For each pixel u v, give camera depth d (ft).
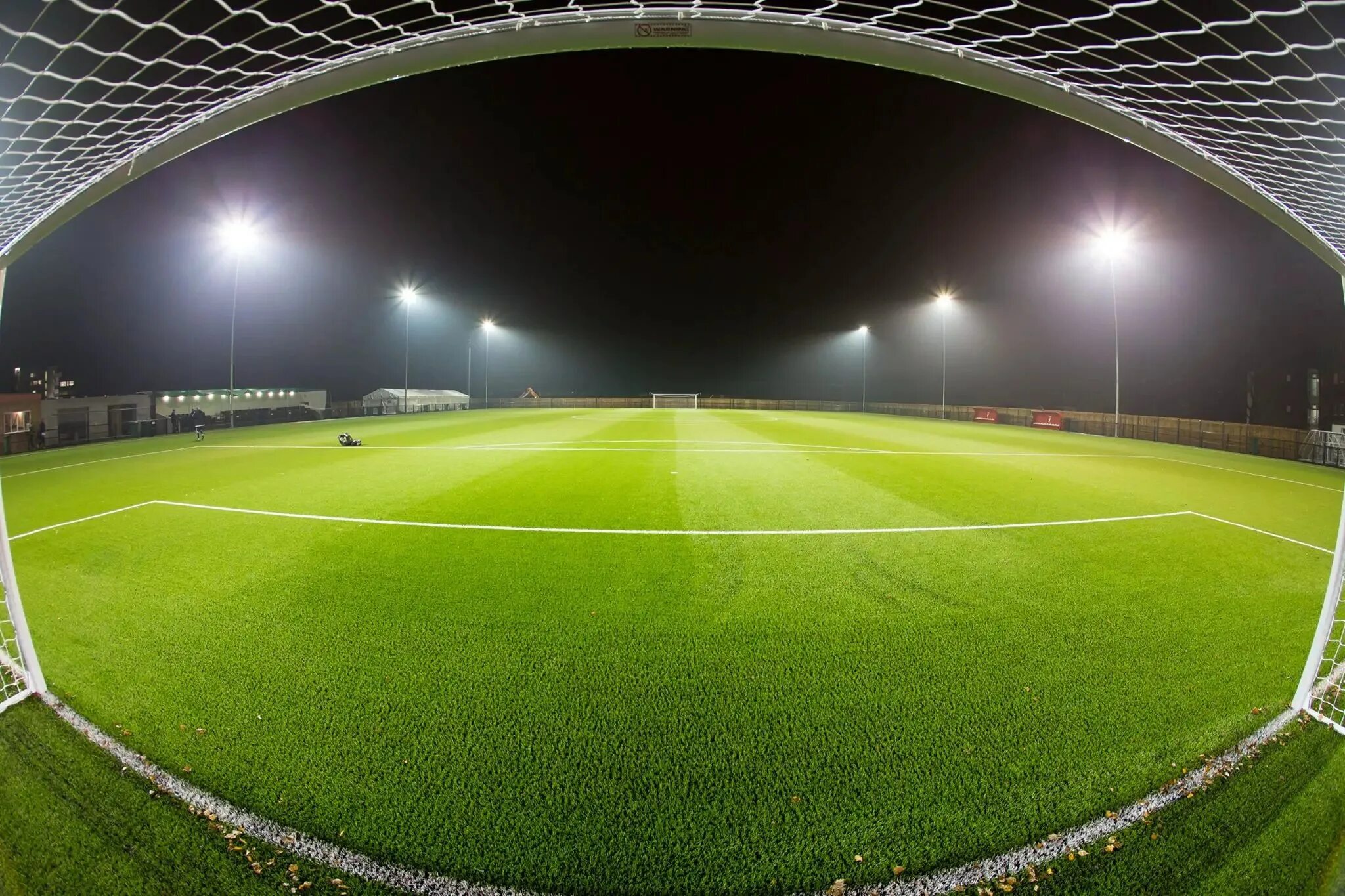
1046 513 21.54
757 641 10.91
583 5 6.28
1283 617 12.28
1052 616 12.16
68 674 9.48
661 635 11.17
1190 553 16.74
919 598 13.12
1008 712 8.57
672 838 6.28
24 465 36.32
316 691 9.04
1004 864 6.00
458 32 6.39
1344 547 8.15
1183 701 8.91
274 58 6.64
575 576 14.46
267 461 34.94
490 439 48.73
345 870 5.88
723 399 162.50
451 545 16.94
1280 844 6.25
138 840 6.21
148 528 18.74
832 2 6.31
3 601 12.66
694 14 6.29
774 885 5.78
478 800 6.75
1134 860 6.07
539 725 8.21
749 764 7.40
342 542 17.20
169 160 7.43
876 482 27.63
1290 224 7.73
